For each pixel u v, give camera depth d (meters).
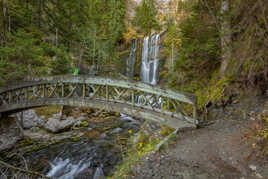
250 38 3.03
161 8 25.97
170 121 4.46
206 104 4.98
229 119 3.94
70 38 22.27
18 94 7.40
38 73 10.91
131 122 9.65
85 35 21.33
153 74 20.39
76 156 5.52
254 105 3.88
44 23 21.80
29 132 7.61
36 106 7.13
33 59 11.00
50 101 6.72
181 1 14.09
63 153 5.79
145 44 23.08
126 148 5.30
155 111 4.81
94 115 10.91
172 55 12.39
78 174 4.48
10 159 5.45
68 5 22.31
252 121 3.38
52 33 21.64
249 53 3.21
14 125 7.61
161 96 4.69
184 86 6.95
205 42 5.70
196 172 2.20
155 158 2.76
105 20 24.88
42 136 7.33
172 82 7.67
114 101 5.66
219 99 4.80
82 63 20.33
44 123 8.44
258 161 2.21
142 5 27.17
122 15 26.36
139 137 5.25
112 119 10.36
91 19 23.92
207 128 3.83
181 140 3.38
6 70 9.21
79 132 7.91
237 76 4.42
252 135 2.85
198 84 6.54
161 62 19.28
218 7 5.10
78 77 6.22
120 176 2.45
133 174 2.35
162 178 2.13
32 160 5.37
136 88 5.08
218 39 5.12
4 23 13.23
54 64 13.41
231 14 3.81
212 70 6.43
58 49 16.53
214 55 5.62
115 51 24.91
